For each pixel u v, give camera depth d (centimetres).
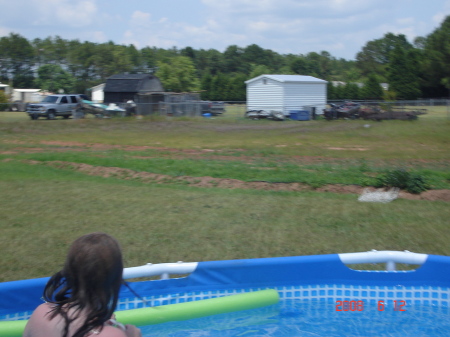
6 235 713
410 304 439
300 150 1942
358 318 414
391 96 6331
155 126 3034
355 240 697
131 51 12262
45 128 2897
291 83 3638
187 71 7806
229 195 1048
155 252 639
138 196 1025
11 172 1343
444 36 6950
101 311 186
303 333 391
